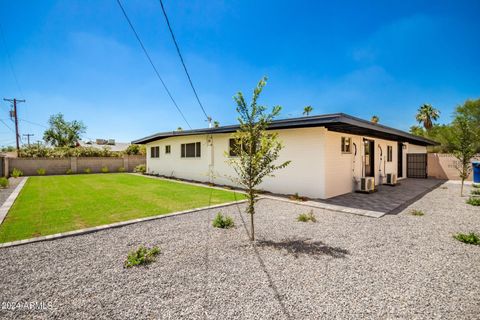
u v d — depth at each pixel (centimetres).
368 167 1007
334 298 226
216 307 214
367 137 995
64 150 1870
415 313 204
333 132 781
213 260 313
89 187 1008
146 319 199
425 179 1361
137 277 270
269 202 703
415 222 489
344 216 541
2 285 253
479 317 199
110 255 329
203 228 452
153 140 1599
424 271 280
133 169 2053
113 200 714
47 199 727
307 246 360
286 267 292
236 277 268
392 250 344
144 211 575
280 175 854
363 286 247
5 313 208
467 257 319
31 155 1731
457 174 1326
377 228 449
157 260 313
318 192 748
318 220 507
